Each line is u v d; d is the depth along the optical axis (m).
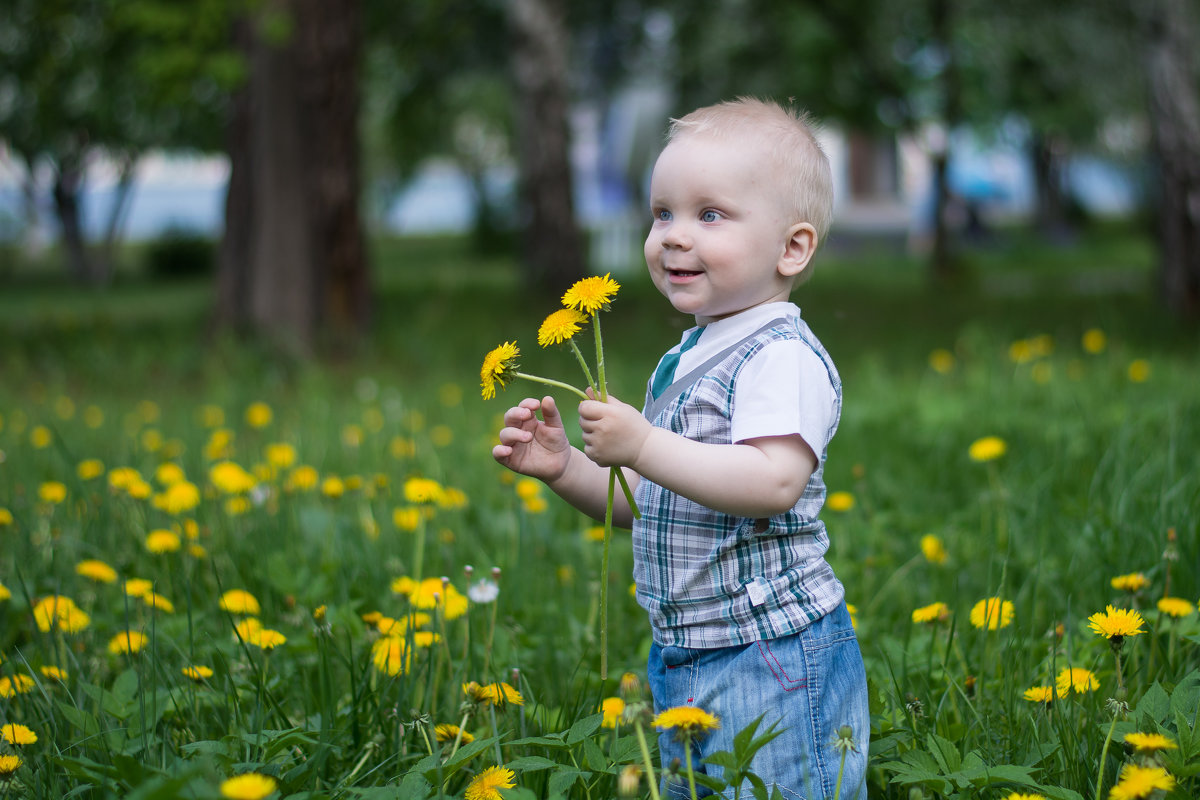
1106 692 2.15
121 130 23.72
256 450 5.20
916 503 4.07
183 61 9.01
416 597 2.33
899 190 31.11
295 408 7.05
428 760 1.73
